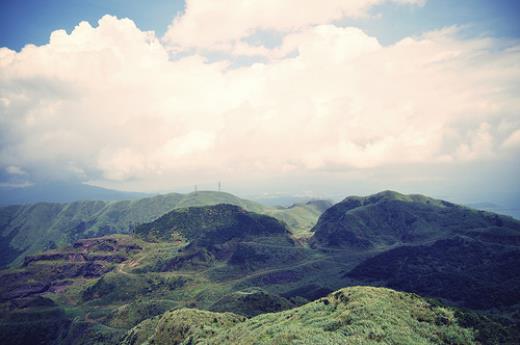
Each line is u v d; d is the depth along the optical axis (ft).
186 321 357.82
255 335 235.81
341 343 178.19
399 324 201.98
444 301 495.41
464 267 655.35
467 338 204.54
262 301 476.13
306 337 194.90
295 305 478.59
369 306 218.18
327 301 251.19
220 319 359.05
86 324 650.84
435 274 588.91
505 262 617.62
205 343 285.64
